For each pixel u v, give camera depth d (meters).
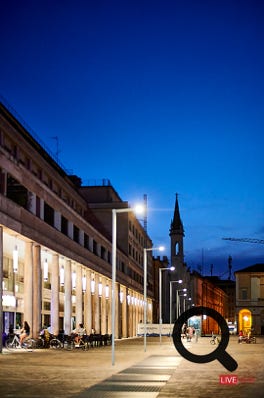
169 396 15.93
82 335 45.62
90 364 27.91
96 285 72.81
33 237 44.84
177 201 167.62
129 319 99.06
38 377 21.23
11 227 39.69
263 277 112.31
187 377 21.53
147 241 126.81
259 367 27.14
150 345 56.41
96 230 71.94
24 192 43.84
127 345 55.97
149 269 128.62
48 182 58.72
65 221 57.75
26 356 34.34
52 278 52.75
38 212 47.66
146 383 19.33
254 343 64.25
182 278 159.50
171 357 34.19
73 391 17.00
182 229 164.62
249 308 111.88
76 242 59.59
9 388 17.66
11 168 40.88
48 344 44.12
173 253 162.38
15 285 56.62
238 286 113.25
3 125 44.69
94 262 68.94
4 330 53.16
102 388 17.80
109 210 95.44
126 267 94.25
